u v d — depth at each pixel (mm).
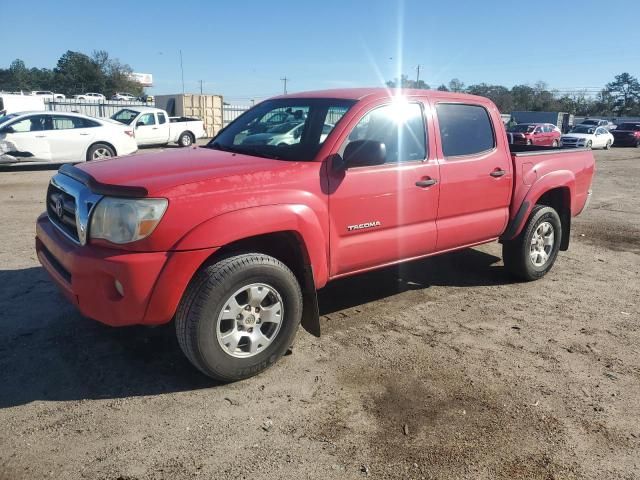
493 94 84625
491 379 3646
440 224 4621
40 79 101500
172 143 25156
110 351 3863
